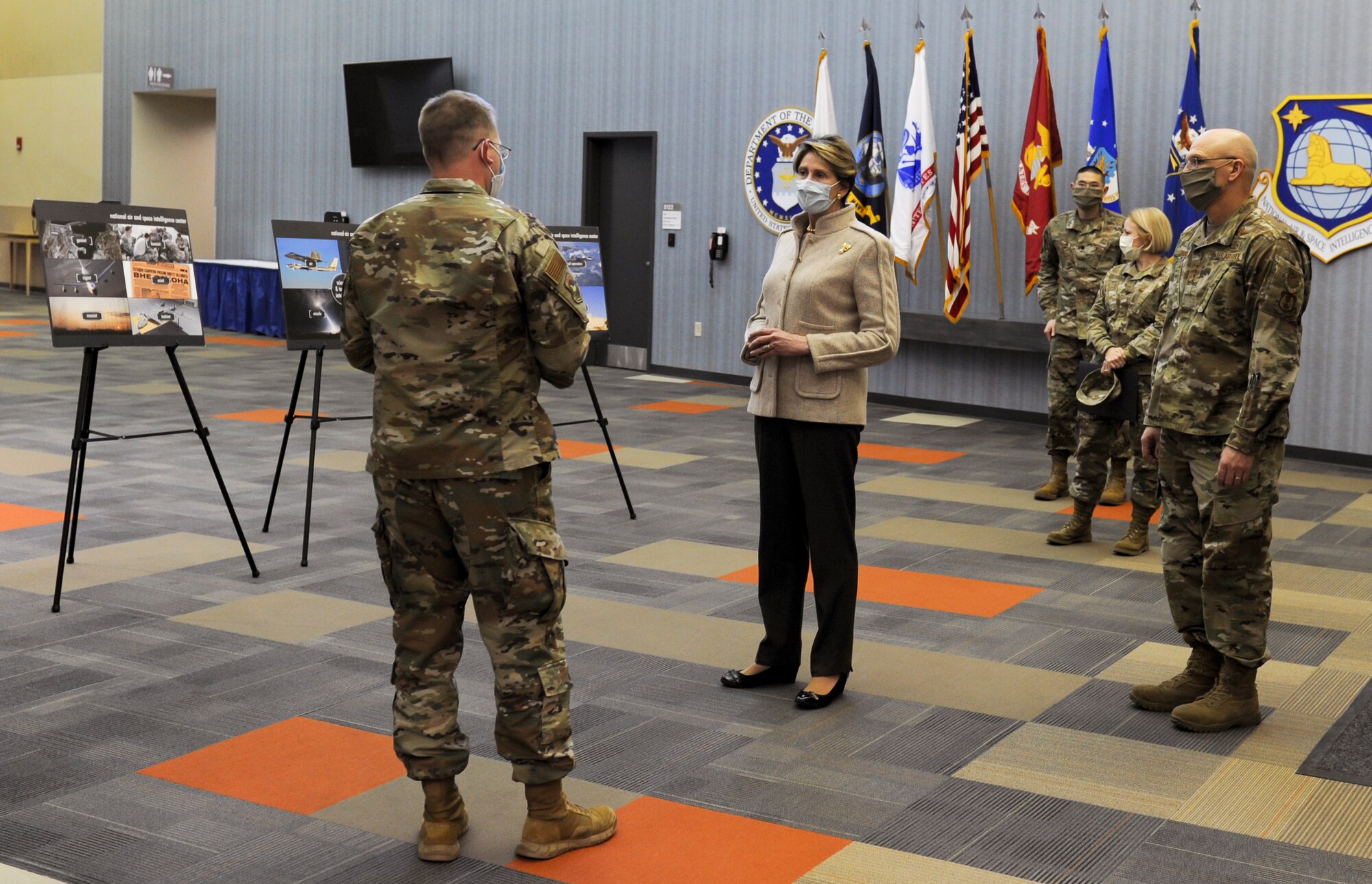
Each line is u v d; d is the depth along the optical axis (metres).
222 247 16.52
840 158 3.61
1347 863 2.79
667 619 4.56
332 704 3.62
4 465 7.06
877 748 3.40
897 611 4.76
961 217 9.95
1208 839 2.89
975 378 10.54
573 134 12.91
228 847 2.76
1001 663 4.16
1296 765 3.34
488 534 2.57
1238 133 3.46
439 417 2.54
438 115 2.62
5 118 19.83
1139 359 5.64
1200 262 3.55
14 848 2.73
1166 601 4.96
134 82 17.70
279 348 13.91
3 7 19.61
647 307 12.62
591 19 12.62
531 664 2.65
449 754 2.69
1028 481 7.61
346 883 2.62
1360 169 8.59
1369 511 6.98
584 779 3.15
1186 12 9.28
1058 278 7.18
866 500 6.92
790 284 3.69
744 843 2.82
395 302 2.56
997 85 10.24
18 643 4.11
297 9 15.27
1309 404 8.93
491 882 2.63
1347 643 4.45
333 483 6.85
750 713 3.63
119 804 2.96
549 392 11.12
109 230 4.64
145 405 9.41
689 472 7.57
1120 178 9.68
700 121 11.96
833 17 11.05
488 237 2.53
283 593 4.75
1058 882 2.67
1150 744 3.47
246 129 16.05
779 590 3.84
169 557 5.23
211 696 3.67
